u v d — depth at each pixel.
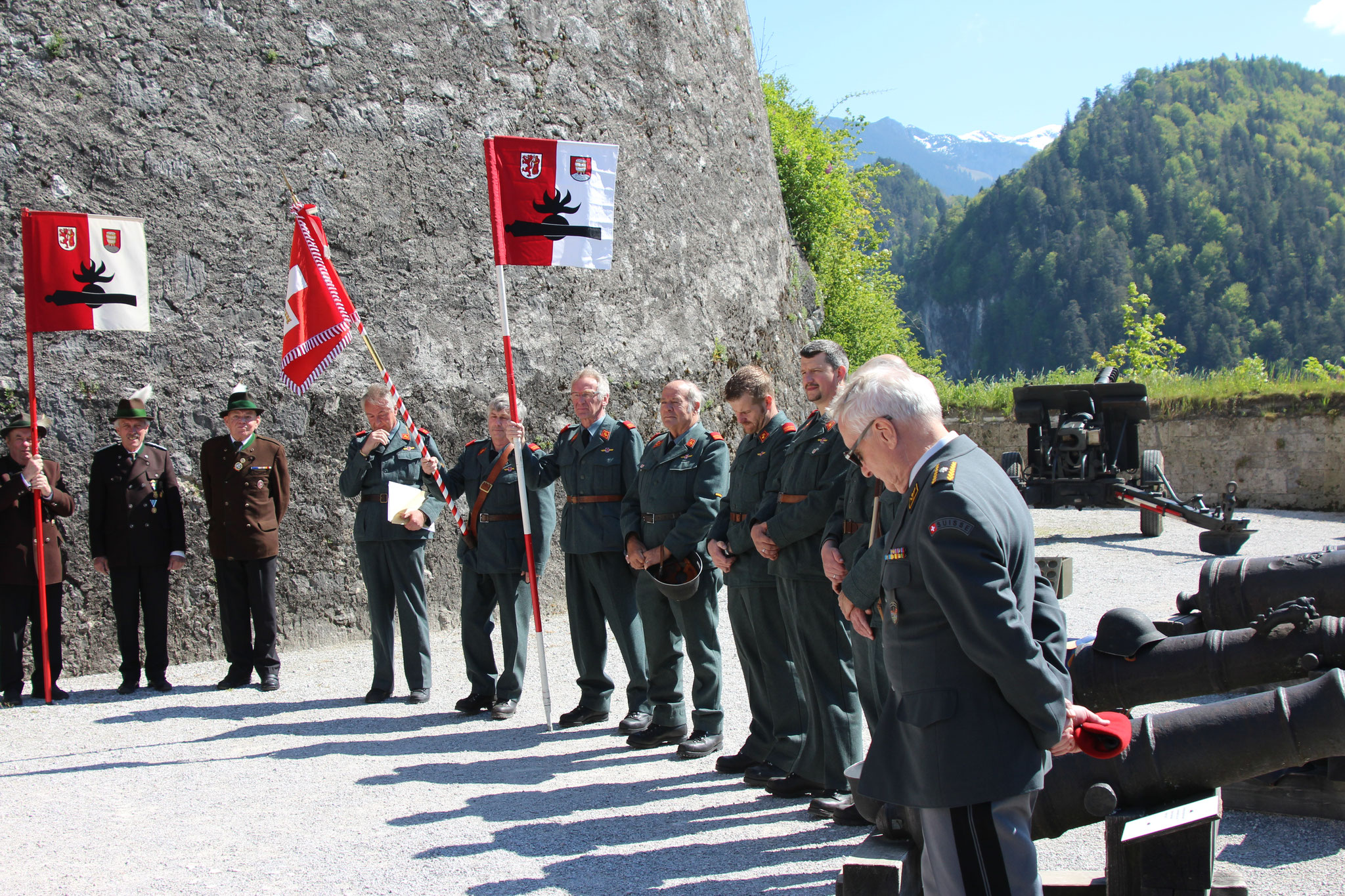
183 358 7.28
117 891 3.60
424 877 3.66
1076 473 12.00
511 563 5.98
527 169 5.72
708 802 4.38
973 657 2.26
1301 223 114.88
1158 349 25.77
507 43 8.96
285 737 5.59
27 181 6.85
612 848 3.88
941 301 132.62
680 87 10.55
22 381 6.81
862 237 25.19
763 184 12.10
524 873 3.67
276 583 7.06
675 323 10.09
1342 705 2.85
